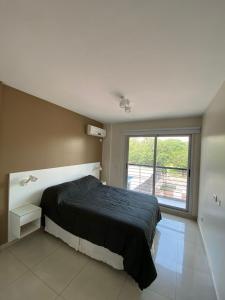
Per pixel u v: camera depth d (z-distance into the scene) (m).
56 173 2.97
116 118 3.85
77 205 2.29
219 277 1.57
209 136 2.44
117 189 3.28
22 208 2.27
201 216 2.82
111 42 1.20
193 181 3.39
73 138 3.40
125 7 0.90
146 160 4.05
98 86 2.03
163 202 3.79
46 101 2.71
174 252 2.25
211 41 1.15
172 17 0.95
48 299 1.46
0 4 0.92
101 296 1.53
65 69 1.63
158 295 1.57
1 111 2.05
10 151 2.19
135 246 1.71
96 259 1.99
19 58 1.45
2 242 2.11
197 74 1.65
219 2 0.84
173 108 2.88
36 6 0.92
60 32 1.12
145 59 1.41
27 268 1.81
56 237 2.39
